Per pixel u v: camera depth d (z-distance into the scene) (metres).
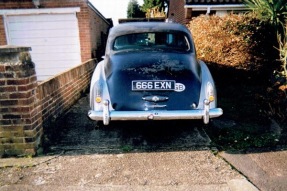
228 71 6.89
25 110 3.31
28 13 8.64
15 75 3.20
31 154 3.45
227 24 6.68
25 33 8.90
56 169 3.16
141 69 3.70
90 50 9.05
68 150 3.64
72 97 5.86
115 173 3.05
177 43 4.64
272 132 4.10
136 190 2.72
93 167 3.19
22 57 3.22
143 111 3.52
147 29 4.67
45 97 4.03
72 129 4.37
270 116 4.77
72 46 9.06
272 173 2.98
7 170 3.14
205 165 3.18
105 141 3.90
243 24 6.64
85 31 8.87
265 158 3.32
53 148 3.70
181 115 3.53
